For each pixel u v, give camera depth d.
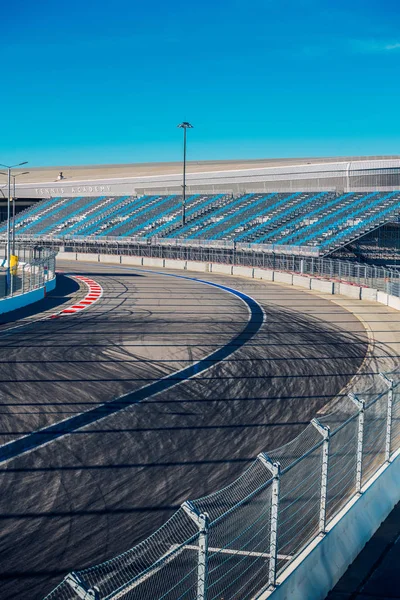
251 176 69.69
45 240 75.75
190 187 76.06
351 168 60.78
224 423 14.23
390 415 10.32
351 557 8.50
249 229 59.19
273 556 6.97
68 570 8.11
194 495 10.41
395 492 10.27
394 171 58.28
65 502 10.17
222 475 11.24
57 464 11.76
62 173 108.25
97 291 40.34
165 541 8.39
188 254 60.91
